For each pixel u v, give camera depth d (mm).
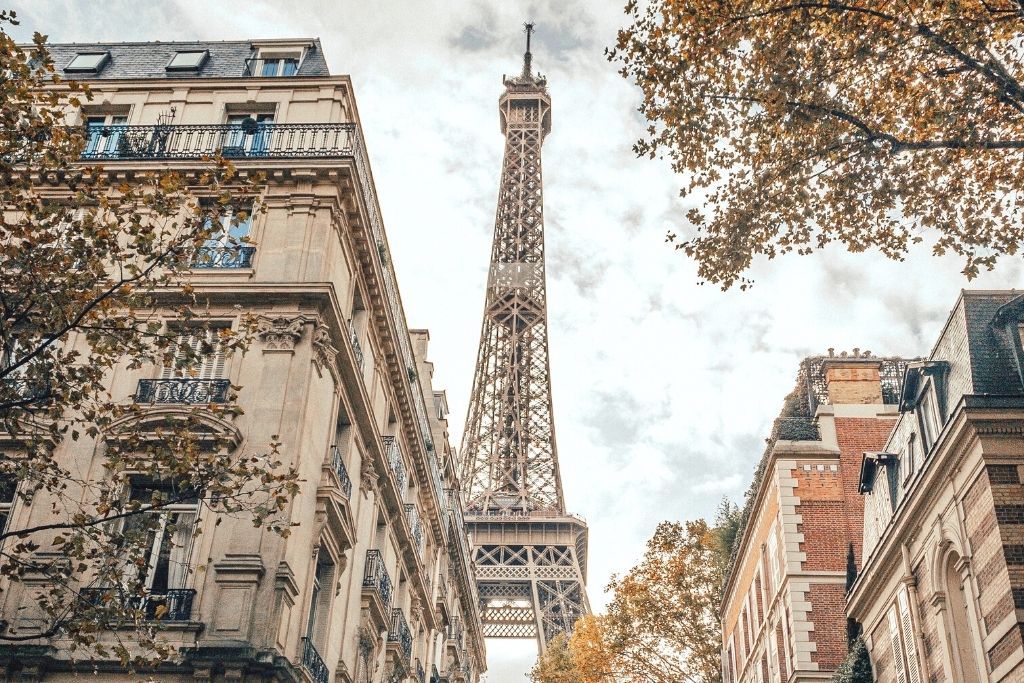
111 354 21844
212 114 38344
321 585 34781
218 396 31969
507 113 197125
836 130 22203
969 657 27109
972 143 20797
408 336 48406
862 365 47562
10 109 21531
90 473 30844
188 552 30000
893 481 34750
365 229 37375
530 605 140250
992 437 25469
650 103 22516
